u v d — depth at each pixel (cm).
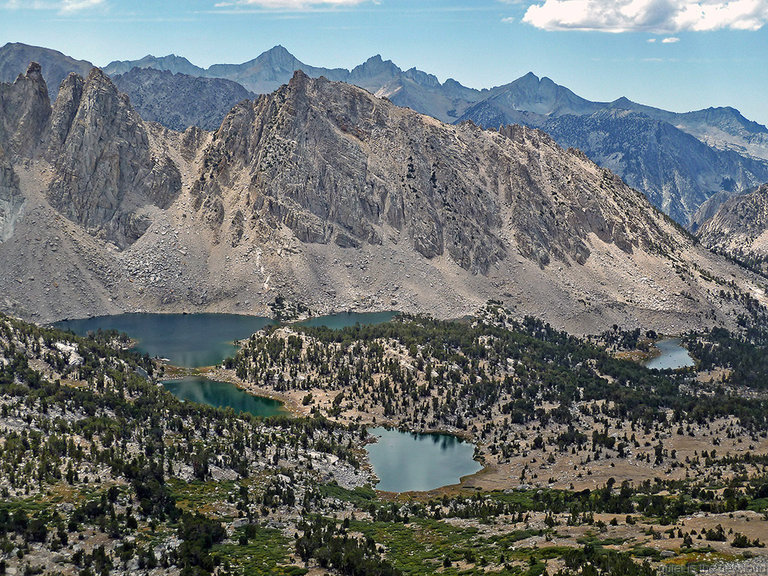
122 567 16388
